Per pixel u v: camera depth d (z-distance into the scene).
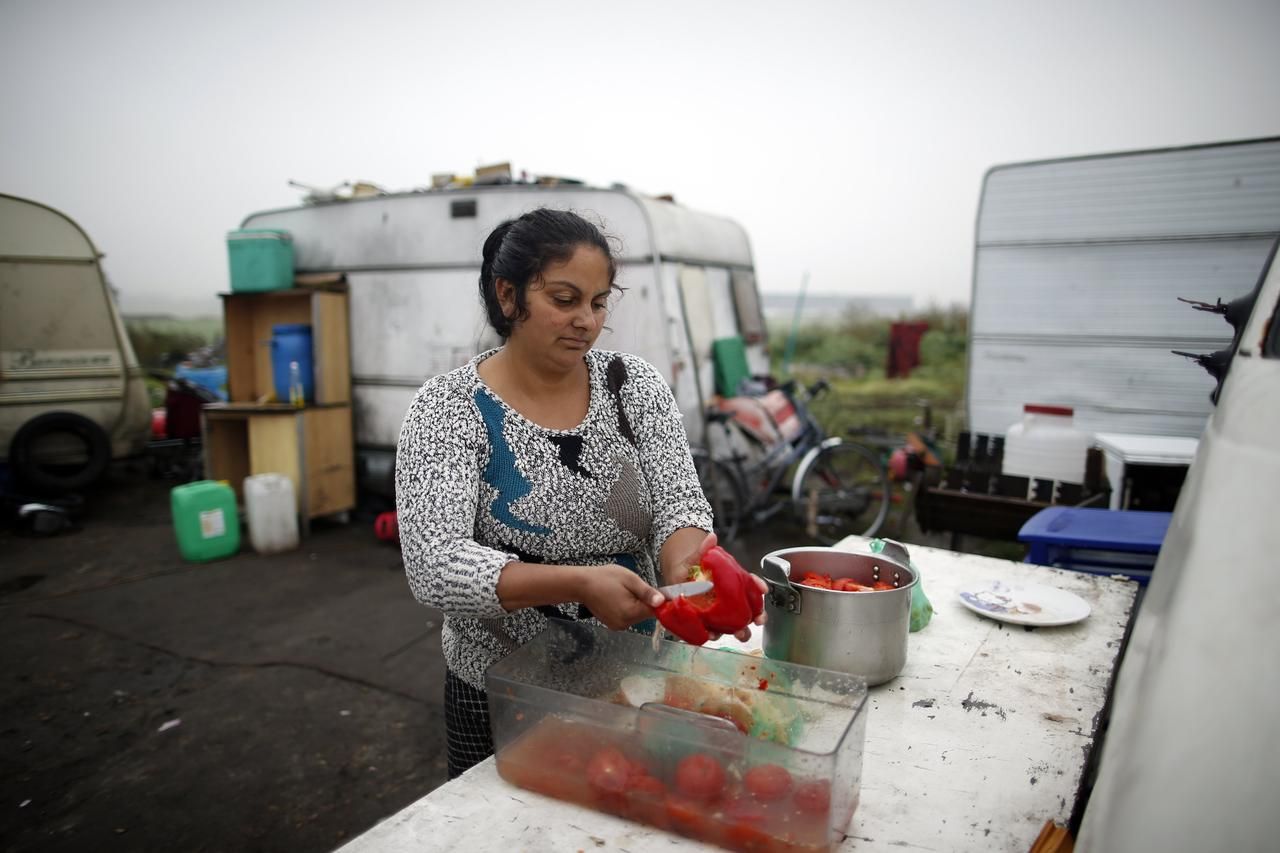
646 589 1.13
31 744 3.04
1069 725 1.33
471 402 1.32
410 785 2.79
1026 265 5.48
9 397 6.14
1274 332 0.98
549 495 1.32
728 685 1.17
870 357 10.84
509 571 1.17
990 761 1.23
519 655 1.20
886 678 1.45
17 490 6.19
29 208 6.20
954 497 3.79
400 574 4.89
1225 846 0.67
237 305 6.18
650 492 1.44
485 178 5.54
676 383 5.09
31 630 4.10
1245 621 0.76
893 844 1.04
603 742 1.09
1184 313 5.06
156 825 2.58
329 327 5.71
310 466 5.65
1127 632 1.81
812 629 1.42
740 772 1.01
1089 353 5.36
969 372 5.74
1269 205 4.77
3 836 2.52
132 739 3.07
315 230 5.97
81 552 5.41
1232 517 0.85
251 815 2.63
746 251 6.78
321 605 4.41
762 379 6.05
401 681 3.53
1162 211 5.04
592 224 1.32
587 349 1.30
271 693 3.42
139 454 7.02
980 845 1.04
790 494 6.09
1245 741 0.71
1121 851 0.75
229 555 5.29
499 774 1.17
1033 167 5.38
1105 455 4.14
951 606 1.86
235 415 5.67
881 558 1.60
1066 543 2.37
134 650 3.85
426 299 5.57
